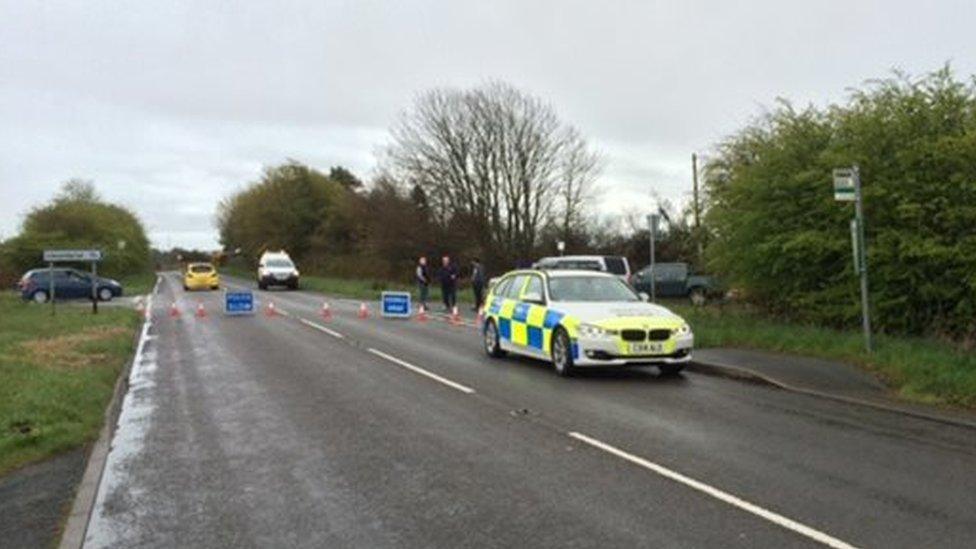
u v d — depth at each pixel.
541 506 6.27
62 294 42.06
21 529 5.91
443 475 7.20
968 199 13.80
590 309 13.17
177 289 56.81
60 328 21.52
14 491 6.88
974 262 13.53
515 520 5.96
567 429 9.04
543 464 7.52
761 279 17.23
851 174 12.67
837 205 15.38
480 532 5.72
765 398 10.95
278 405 10.77
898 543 5.39
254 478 7.24
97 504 6.55
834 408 10.16
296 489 6.87
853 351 13.23
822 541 5.44
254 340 19.28
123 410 10.65
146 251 94.38
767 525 5.77
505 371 13.80
